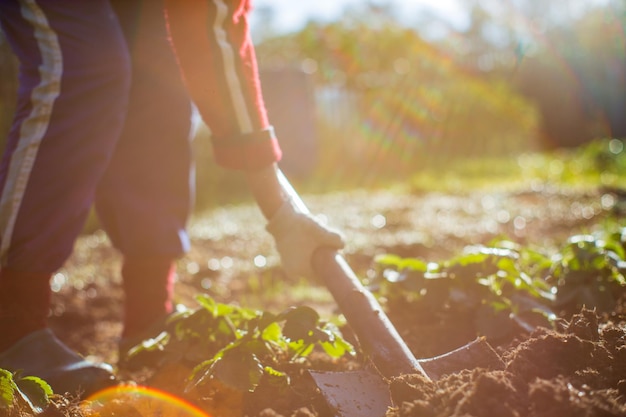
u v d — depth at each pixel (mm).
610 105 10500
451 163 9125
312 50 10578
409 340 1438
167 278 1688
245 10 1332
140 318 1659
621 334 1210
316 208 5367
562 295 1522
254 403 1176
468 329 1464
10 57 5695
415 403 983
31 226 1312
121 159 1648
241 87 1310
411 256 3365
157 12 1594
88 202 1379
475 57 10047
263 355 1264
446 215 4840
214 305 1409
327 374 1150
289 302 2502
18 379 1155
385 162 8805
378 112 8875
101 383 1332
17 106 1355
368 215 4832
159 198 1674
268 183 1324
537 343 1109
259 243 3881
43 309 1349
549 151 10609
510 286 1501
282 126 8109
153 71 1625
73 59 1327
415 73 9391
